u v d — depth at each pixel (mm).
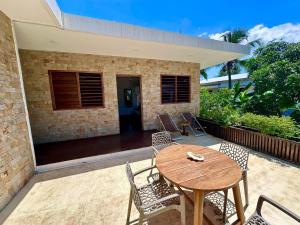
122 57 5305
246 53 5121
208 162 1896
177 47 4273
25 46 4055
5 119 2350
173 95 6387
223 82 13859
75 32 3156
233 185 1460
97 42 3785
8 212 2064
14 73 2705
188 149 2316
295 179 2666
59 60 4590
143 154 3936
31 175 2939
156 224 1823
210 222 1812
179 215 1961
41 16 2574
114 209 2094
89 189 2525
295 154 3215
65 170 3152
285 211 1232
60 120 4781
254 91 6672
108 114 5348
